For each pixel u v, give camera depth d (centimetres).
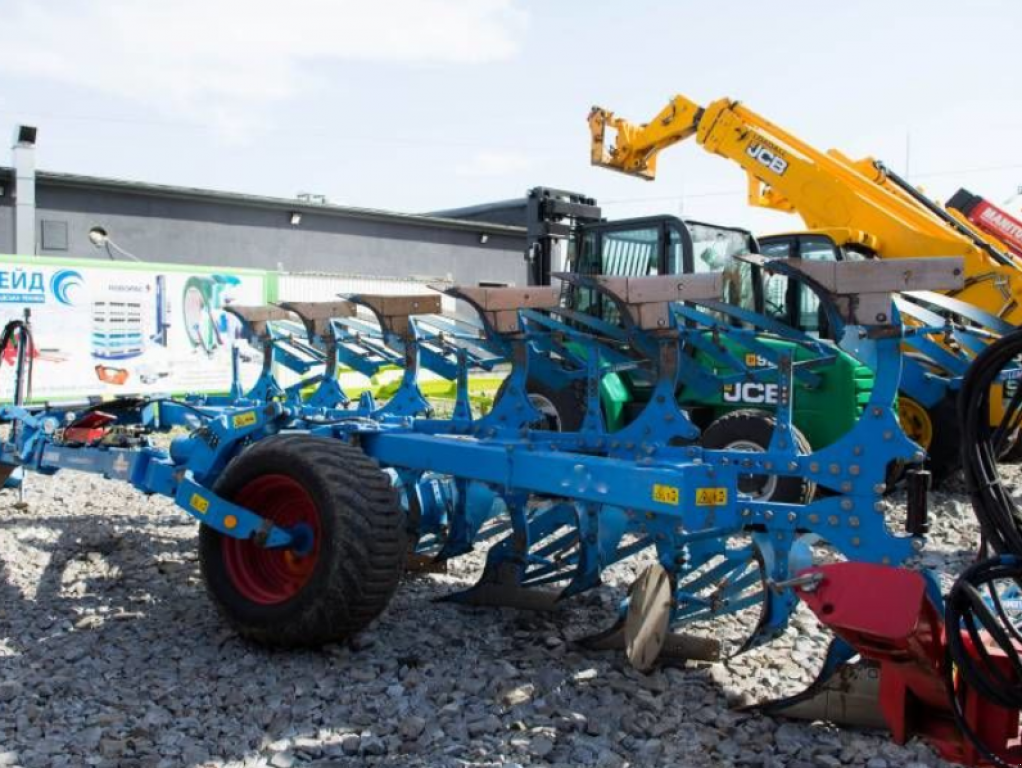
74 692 381
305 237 2412
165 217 2161
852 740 334
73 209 2030
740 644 431
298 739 339
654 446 407
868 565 257
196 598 506
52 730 347
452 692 380
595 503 423
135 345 1326
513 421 469
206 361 1402
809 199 962
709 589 489
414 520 512
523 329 471
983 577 245
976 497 255
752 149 992
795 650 423
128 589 523
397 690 380
